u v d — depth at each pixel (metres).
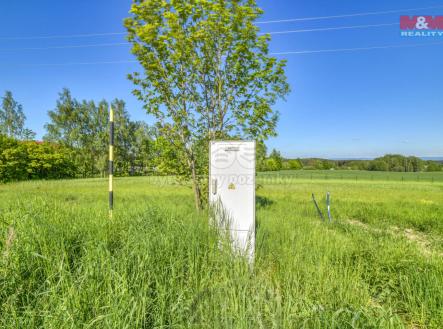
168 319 2.32
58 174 47.72
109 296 2.20
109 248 3.35
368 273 3.82
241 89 7.71
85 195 12.74
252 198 4.25
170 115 7.89
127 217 4.63
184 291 2.64
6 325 1.99
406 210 10.40
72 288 2.21
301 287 3.11
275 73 7.80
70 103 57.44
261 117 7.89
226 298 2.38
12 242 2.75
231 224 4.26
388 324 2.36
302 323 2.21
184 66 7.62
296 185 28.03
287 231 5.25
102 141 57.53
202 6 7.13
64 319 1.94
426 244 6.30
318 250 4.20
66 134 56.03
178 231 3.75
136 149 58.25
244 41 7.45
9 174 38.31
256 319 2.12
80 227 3.86
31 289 2.46
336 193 18.91
